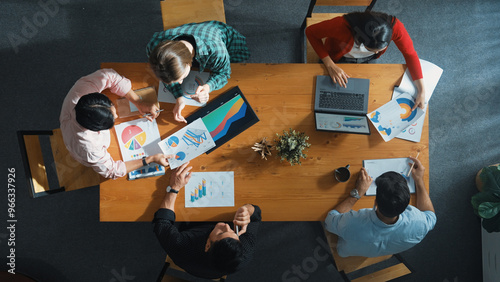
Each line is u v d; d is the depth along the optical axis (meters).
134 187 1.77
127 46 2.62
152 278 2.50
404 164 1.83
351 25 1.65
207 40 1.65
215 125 1.80
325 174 1.81
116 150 1.76
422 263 2.53
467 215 2.56
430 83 1.86
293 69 1.84
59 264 2.48
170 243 1.62
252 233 1.68
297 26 2.66
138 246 2.51
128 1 2.63
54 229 2.50
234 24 2.66
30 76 2.57
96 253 2.50
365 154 1.82
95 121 1.43
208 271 1.64
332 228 1.77
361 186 1.78
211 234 1.57
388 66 1.85
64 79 2.58
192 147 1.77
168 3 1.99
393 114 1.83
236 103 1.82
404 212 1.74
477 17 2.68
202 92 1.70
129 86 1.74
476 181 2.51
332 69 1.83
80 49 2.60
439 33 2.67
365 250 1.79
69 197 2.52
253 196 1.79
